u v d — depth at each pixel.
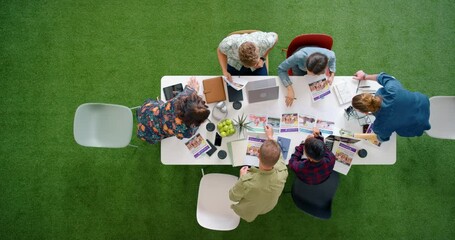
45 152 3.45
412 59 3.67
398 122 2.52
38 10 3.62
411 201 3.46
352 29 3.69
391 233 3.41
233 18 3.67
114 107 2.90
